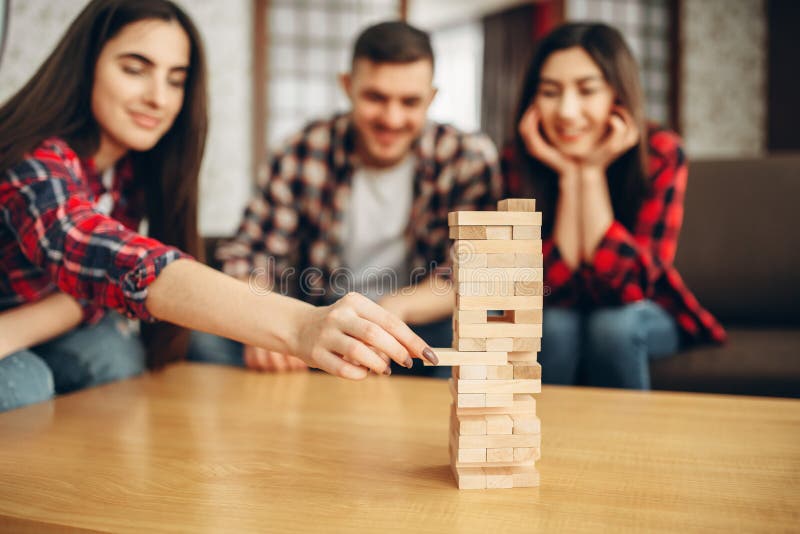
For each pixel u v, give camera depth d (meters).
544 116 1.49
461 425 0.62
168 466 0.68
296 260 1.75
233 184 3.65
